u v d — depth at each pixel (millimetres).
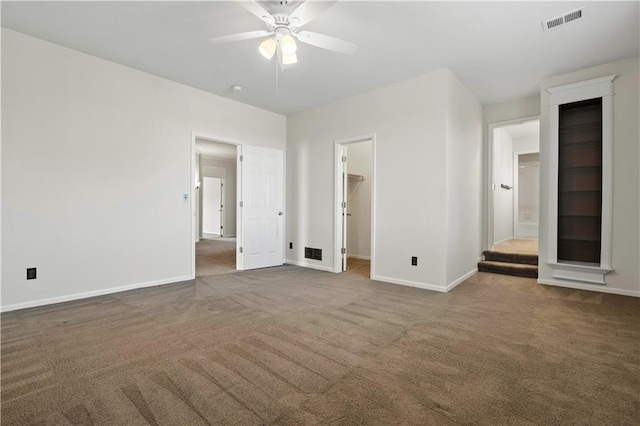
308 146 5230
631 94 3416
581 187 3871
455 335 2396
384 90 4230
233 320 2727
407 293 3604
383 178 4230
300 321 2703
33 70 3062
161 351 2133
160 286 3910
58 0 2496
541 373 1844
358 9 2586
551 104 3885
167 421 1431
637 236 3391
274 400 1591
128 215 3705
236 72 3824
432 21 2750
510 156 7270
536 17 2684
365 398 1609
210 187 12469
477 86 4246
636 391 1659
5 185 2924
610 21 2734
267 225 5309
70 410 1507
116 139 3605
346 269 5059
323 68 3691
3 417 1452
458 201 4039
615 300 3273
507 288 3807
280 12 2303
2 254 2916
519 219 7746
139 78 3783
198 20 2779
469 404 1559
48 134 3152
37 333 2424
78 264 3346
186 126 4230
